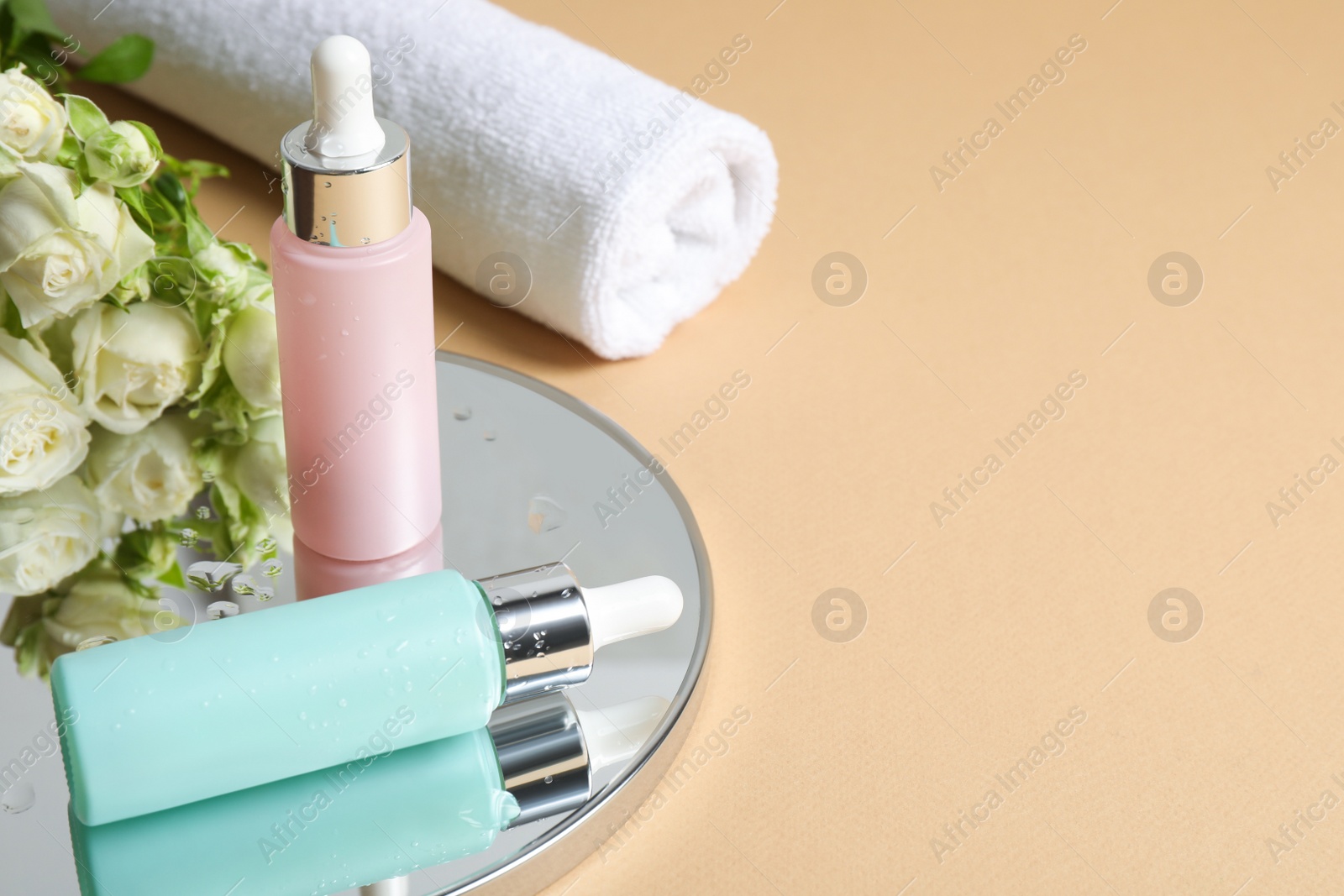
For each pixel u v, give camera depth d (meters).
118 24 0.90
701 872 0.54
